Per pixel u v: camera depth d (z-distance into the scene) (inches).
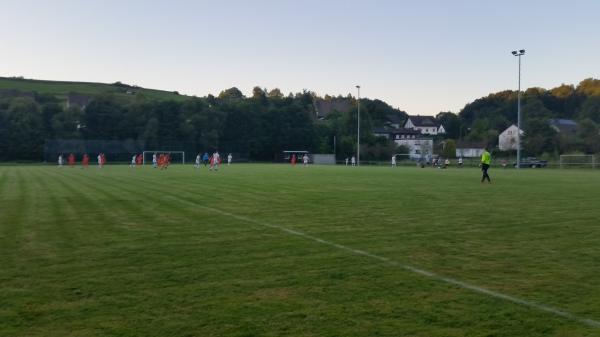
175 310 212.8
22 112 3459.6
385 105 7155.5
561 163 2554.1
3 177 1288.1
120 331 189.0
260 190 862.5
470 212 547.2
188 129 3924.7
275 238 383.2
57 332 188.1
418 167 2674.7
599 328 191.3
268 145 4183.1
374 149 3875.5
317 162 3843.5
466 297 230.5
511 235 397.1
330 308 215.2
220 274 273.0
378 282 256.2
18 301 225.5
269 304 220.5
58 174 1493.6
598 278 263.7
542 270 281.3
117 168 2214.6
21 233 406.9
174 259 310.0
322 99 7209.6
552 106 5871.1
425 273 274.5
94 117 3794.3
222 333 186.9
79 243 363.6
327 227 438.9
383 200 686.5
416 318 202.8
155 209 574.2
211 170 1935.3
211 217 505.7
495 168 2532.0
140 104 3971.5
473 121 6097.4
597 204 631.2
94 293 237.9
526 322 197.9
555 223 462.9
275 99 4889.3
